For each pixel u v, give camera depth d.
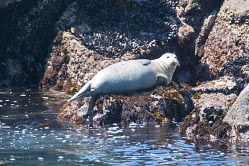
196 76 73.81
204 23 76.56
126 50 72.62
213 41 74.69
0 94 70.94
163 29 75.12
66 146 50.22
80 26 75.44
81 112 59.38
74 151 48.81
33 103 66.12
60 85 73.62
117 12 76.12
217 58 73.31
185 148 49.59
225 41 73.81
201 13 77.44
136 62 63.50
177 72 73.56
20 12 77.69
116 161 46.34
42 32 77.44
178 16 77.00
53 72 74.75
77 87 71.25
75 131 55.25
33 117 60.00
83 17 76.19
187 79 73.88
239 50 72.50
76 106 60.12
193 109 58.72
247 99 52.59
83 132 54.94
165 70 64.12
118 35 74.06
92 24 75.56
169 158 47.00
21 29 77.56
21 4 77.69
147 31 74.81
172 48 74.06
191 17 77.25
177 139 52.41
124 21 75.56
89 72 71.50
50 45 76.38
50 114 61.34
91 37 74.12
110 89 60.94
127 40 73.56
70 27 75.62
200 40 75.56
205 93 64.31
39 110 62.91
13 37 77.62
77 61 72.88
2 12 77.75
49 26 77.25
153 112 59.53
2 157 47.16
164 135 53.84
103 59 71.75
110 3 76.44
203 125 53.47
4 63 77.31
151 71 63.34
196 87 66.25
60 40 75.25
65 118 59.66
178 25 75.69
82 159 46.75
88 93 60.59
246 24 74.00
